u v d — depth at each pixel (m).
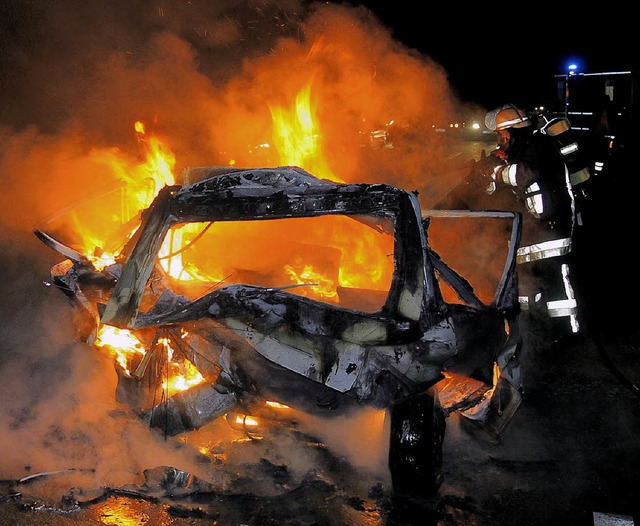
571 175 6.25
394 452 3.65
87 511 3.48
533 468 4.08
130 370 4.13
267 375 3.80
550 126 6.12
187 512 3.49
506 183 6.00
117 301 3.84
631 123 11.94
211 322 3.82
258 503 3.61
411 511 3.59
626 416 4.83
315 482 3.81
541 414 4.86
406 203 3.80
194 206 3.91
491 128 6.10
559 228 5.89
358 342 3.58
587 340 6.34
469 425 4.35
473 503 3.69
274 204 3.86
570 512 3.63
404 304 3.64
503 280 4.43
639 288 7.93
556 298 5.98
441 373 3.69
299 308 3.64
